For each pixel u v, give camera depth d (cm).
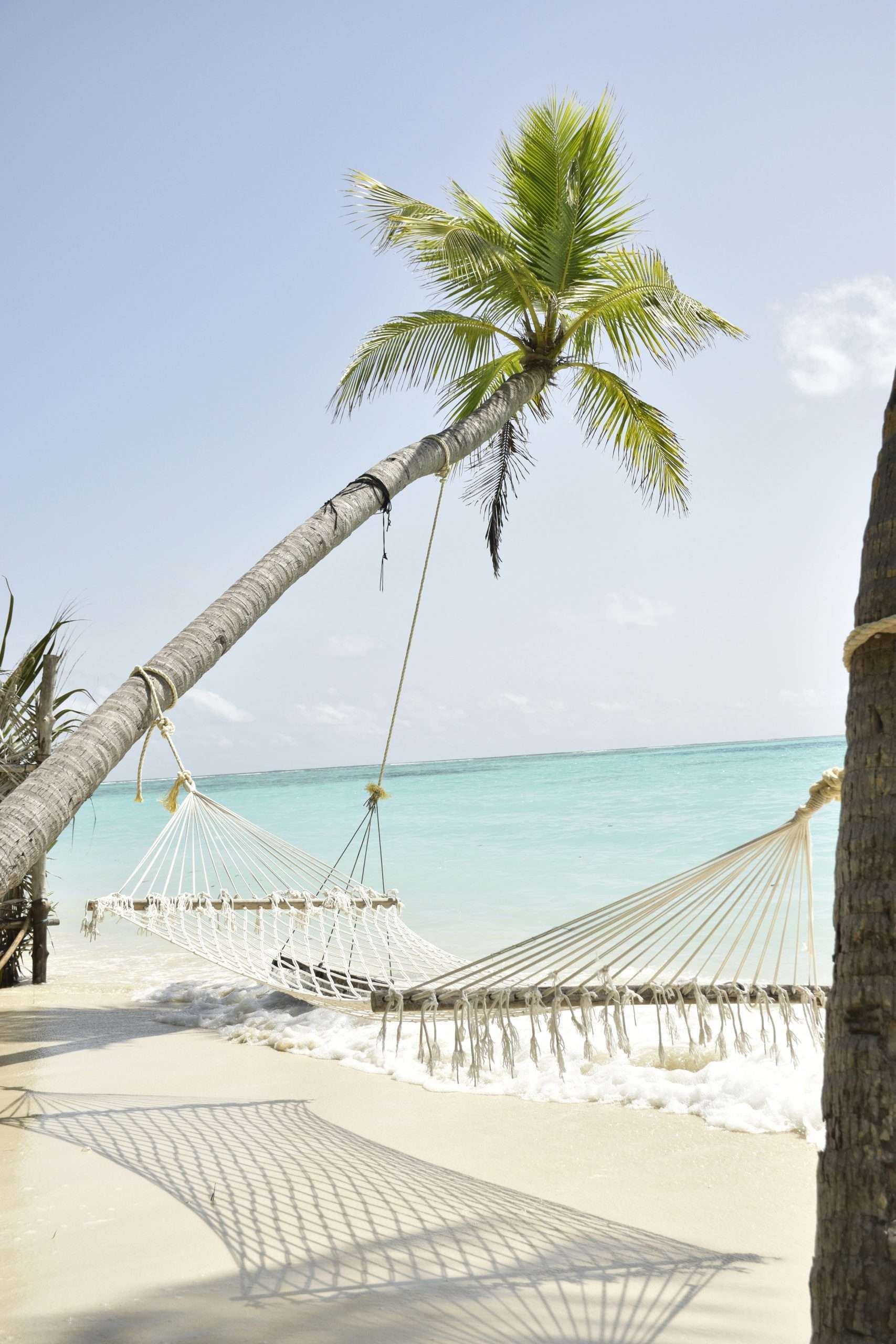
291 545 482
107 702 368
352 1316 231
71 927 1162
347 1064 497
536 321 788
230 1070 494
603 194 804
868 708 155
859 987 146
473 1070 298
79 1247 276
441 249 692
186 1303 239
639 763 4959
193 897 580
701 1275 251
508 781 3956
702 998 293
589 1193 314
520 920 948
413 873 1317
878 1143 139
